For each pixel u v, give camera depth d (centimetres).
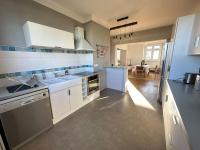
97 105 277
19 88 162
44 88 174
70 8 256
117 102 293
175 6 249
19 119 145
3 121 131
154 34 430
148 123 202
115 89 397
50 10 229
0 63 169
